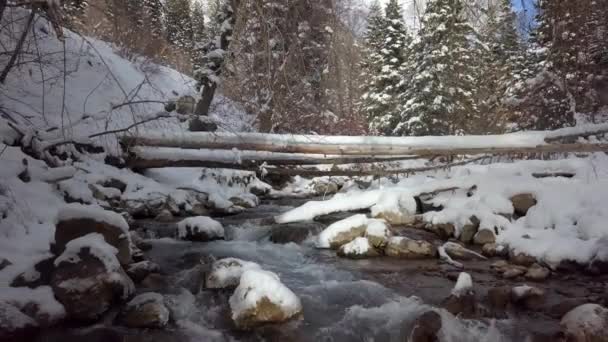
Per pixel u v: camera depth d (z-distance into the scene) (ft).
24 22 22.91
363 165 42.11
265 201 38.88
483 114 57.41
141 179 32.01
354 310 14.97
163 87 51.93
